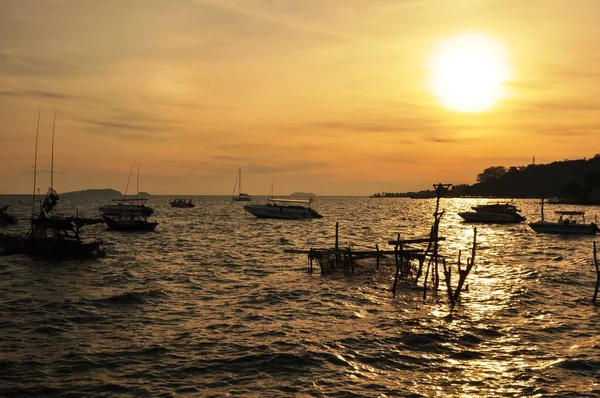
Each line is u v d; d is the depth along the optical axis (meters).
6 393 16.80
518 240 73.62
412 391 17.44
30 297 30.70
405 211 187.00
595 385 17.97
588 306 29.66
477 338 23.11
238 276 39.59
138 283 36.06
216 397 16.75
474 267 44.75
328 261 40.53
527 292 33.44
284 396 16.92
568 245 66.25
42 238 45.88
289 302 30.31
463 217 112.56
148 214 110.69
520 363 20.03
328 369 19.23
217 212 161.50
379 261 43.75
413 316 27.02
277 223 108.88
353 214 159.62
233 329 24.31
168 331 23.86
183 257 51.09
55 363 19.42
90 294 31.84
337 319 26.38
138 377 18.23
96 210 159.88
